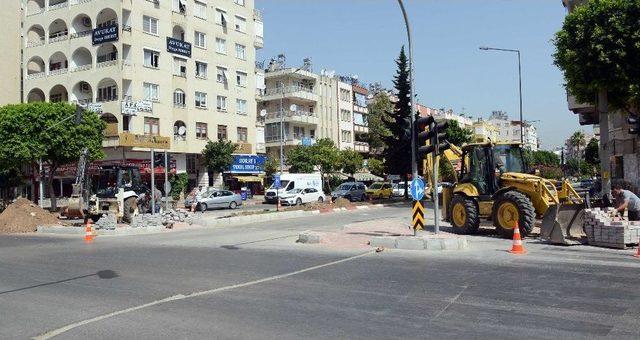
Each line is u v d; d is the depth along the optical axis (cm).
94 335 646
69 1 4881
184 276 1052
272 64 7375
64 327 686
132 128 4547
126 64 4538
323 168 6222
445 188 1969
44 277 1073
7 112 3425
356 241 1576
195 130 5212
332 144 6406
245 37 5934
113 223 2155
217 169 5194
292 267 1141
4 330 677
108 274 1095
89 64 4850
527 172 1798
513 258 1190
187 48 5112
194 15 5266
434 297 810
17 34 5178
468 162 1836
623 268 1034
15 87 5141
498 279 940
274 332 639
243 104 5872
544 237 1474
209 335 633
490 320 673
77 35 4809
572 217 1491
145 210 2914
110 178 2617
